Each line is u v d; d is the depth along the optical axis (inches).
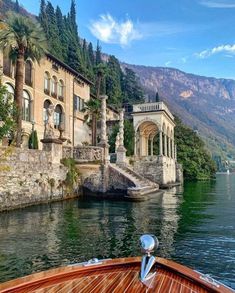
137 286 175.3
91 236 470.0
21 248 398.3
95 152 1071.0
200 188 1694.1
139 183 1111.6
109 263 204.1
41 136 1483.8
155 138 2255.2
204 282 177.9
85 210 751.7
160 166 1636.3
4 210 693.3
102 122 1117.7
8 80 1266.0
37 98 1455.5
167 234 491.8
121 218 639.8
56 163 919.0
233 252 392.2
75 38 3577.8
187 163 2618.1
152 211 749.9
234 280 303.6
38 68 1466.5
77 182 1039.0
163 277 186.7
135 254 378.3
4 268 324.8
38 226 542.3
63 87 1717.5
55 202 894.4
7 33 896.3
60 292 167.9
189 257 371.6
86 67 3095.5
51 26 3016.7
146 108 1769.2
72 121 1803.6
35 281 175.5
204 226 558.9
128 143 1819.6
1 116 758.5
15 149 735.1
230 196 1195.3
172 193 1311.5
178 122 2797.7
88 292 168.2
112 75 3420.3
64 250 392.2
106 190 1058.7
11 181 718.5
